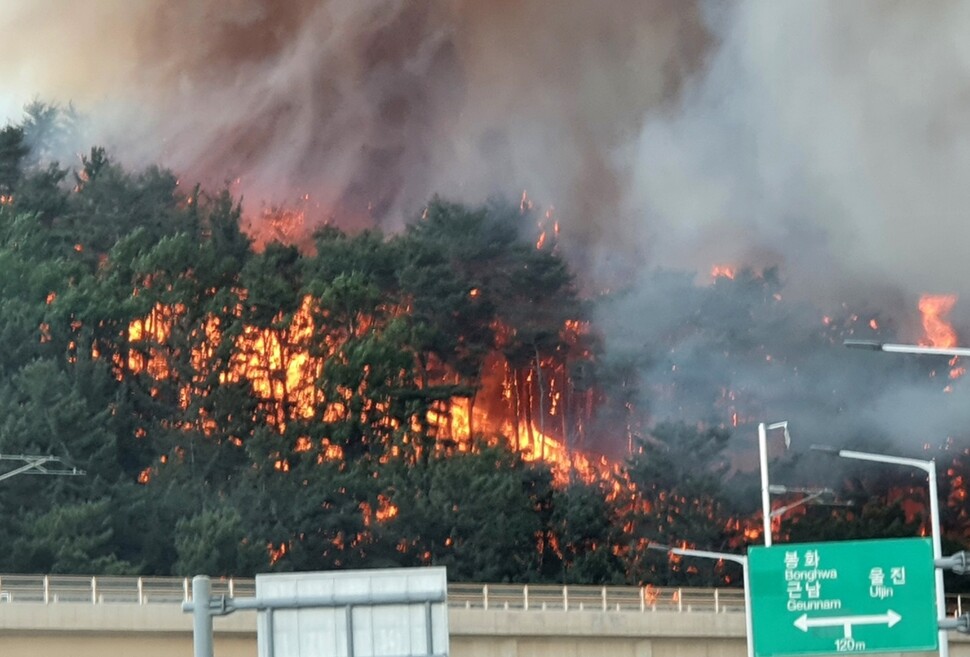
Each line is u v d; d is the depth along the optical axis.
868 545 44.50
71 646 79.94
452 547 140.25
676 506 153.25
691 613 92.94
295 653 36.62
